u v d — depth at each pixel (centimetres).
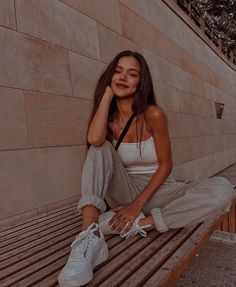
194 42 876
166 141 191
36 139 317
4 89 287
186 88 762
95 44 426
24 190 298
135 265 154
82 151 379
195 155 759
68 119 361
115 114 196
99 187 176
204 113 875
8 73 292
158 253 168
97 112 183
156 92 599
